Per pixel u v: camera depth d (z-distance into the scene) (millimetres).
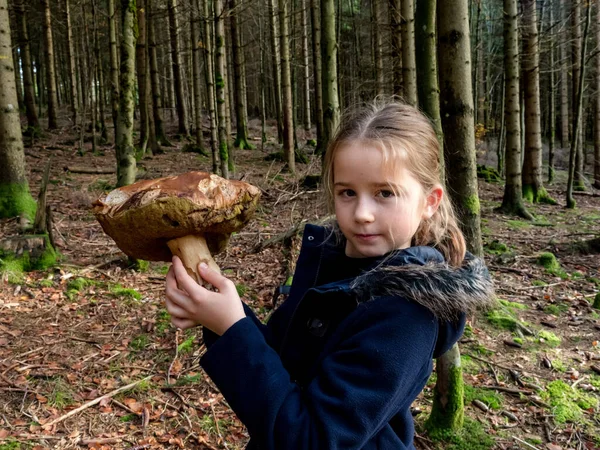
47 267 4812
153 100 15602
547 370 3566
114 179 9750
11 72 6000
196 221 979
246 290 4590
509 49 8875
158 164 12352
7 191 6039
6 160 6047
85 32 13906
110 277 4801
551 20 13914
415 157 979
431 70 2898
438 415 2834
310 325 1033
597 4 10266
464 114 2539
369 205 969
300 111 27375
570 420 3006
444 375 2781
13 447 2557
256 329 959
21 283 4484
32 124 15469
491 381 3412
